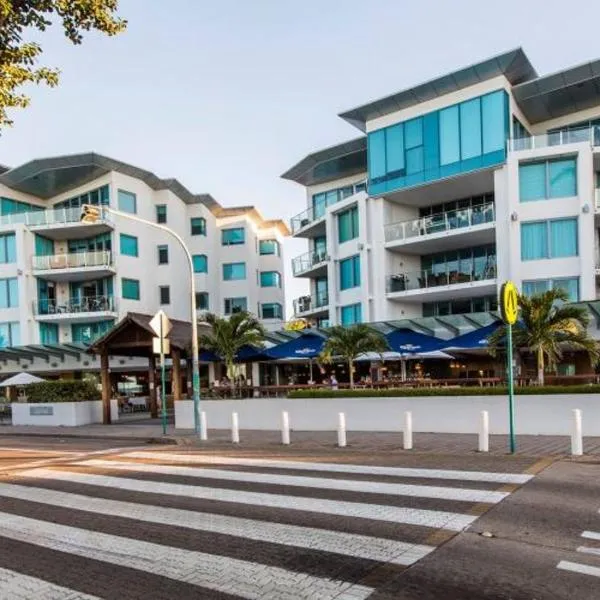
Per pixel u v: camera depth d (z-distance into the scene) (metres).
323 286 40.12
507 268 26.53
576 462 9.39
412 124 29.84
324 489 8.09
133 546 5.82
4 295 37.78
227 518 6.74
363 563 5.05
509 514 6.41
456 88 28.41
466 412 13.97
